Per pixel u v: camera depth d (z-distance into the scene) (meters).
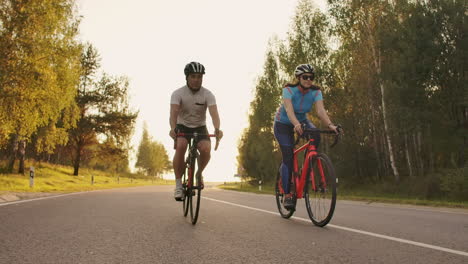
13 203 8.26
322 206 4.79
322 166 4.80
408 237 4.09
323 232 4.36
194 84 5.27
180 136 5.31
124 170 92.25
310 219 5.43
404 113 21.05
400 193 22.56
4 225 4.78
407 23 22.02
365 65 27.41
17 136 30.03
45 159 53.22
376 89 27.92
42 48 18.62
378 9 26.06
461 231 4.62
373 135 30.28
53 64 19.80
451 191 18.27
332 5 27.73
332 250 3.38
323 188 4.77
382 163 29.44
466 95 19.80
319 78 29.61
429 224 5.35
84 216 5.78
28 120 18.86
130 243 3.66
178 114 5.55
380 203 12.58
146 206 7.59
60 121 35.50
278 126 5.67
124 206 7.57
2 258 3.04
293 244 3.64
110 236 4.03
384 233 4.35
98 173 58.06
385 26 25.45
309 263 2.92
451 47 20.50
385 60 26.28
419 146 24.98
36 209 6.83
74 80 21.95
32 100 18.30
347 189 28.23
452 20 20.34
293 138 5.66
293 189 5.47
